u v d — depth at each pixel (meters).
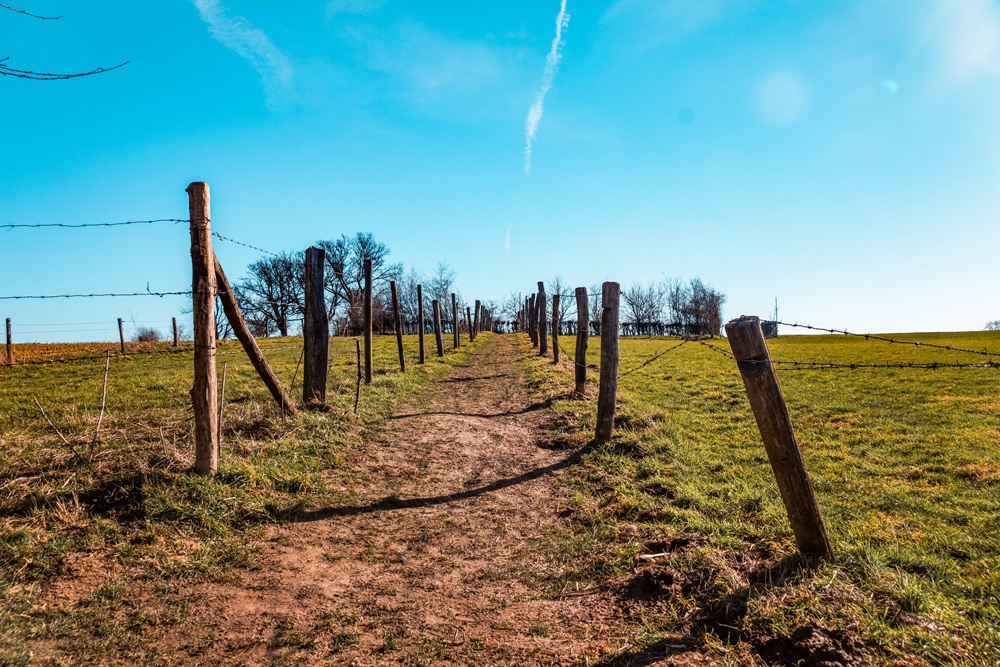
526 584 5.28
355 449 9.23
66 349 26.84
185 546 5.51
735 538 5.53
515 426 11.83
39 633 4.05
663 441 9.74
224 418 9.06
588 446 9.71
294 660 4.01
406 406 13.04
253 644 4.20
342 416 10.46
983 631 3.72
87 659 3.88
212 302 6.99
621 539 5.99
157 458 6.97
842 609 3.88
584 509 7.03
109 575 4.89
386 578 5.38
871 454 9.60
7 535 5.09
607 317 9.69
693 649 3.90
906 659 3.37
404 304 73.94
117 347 27.50
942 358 24.86
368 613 4.71
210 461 6.86
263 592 4.96
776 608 4.02
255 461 7.61
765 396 4.63
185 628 4.34
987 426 11.03
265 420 9.16
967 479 8.09
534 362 22.67
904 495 7.46
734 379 18.64
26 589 4.50
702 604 4.41
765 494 7.23
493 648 4.17
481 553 5.98
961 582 4.77
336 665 3.96
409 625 4.52
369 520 6.79
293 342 32.91
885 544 5.64
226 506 6.30
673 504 7.01
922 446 9.85
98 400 11.90
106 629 4.21
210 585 4.98
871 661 3.39
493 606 4.85
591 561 5.59
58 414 10.29
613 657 3.91
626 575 5.13
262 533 6.03
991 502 7.03
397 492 7.78
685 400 15.21
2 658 3.67
